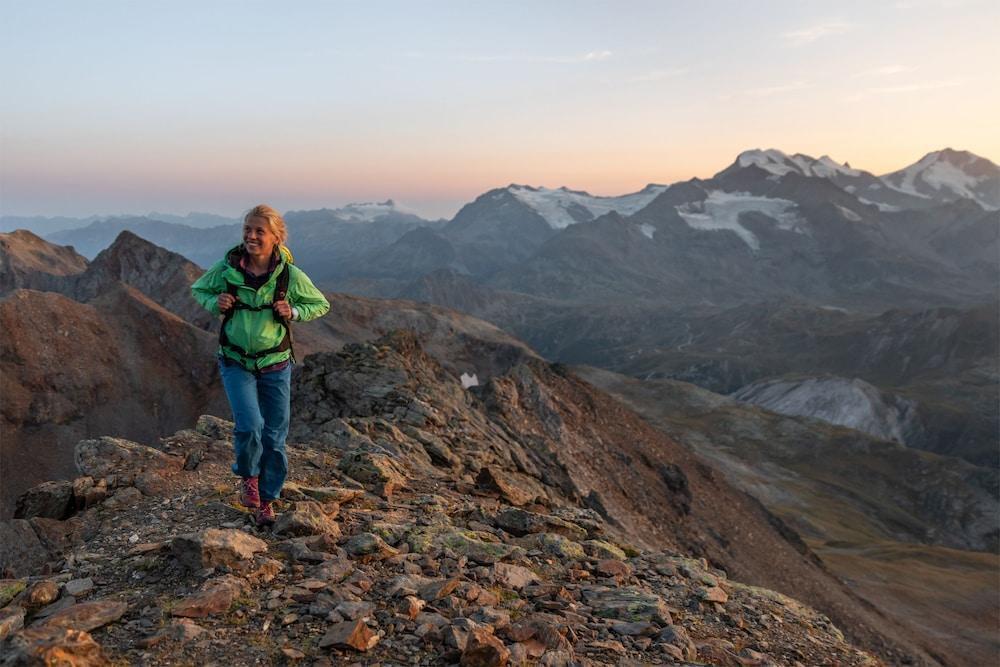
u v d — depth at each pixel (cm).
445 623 562
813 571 5406
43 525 760
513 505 1173
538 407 4281
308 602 571
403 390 1952
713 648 649
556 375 5134
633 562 919
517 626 579
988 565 9419
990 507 17950
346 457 1092
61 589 567
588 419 4747
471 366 15575
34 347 9750
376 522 814
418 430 1616
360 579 617
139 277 16762
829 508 15725
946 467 19650
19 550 718
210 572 584
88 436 9456
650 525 3819
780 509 14075
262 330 668
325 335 14625
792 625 812
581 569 830
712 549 4141
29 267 17350
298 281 682
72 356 10031
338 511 824
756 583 4188
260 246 646
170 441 1054
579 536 984
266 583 595
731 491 5997
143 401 10206
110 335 10650
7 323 9675
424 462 1414
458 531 831
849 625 4688
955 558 9644
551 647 568
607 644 602
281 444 723
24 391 9306
